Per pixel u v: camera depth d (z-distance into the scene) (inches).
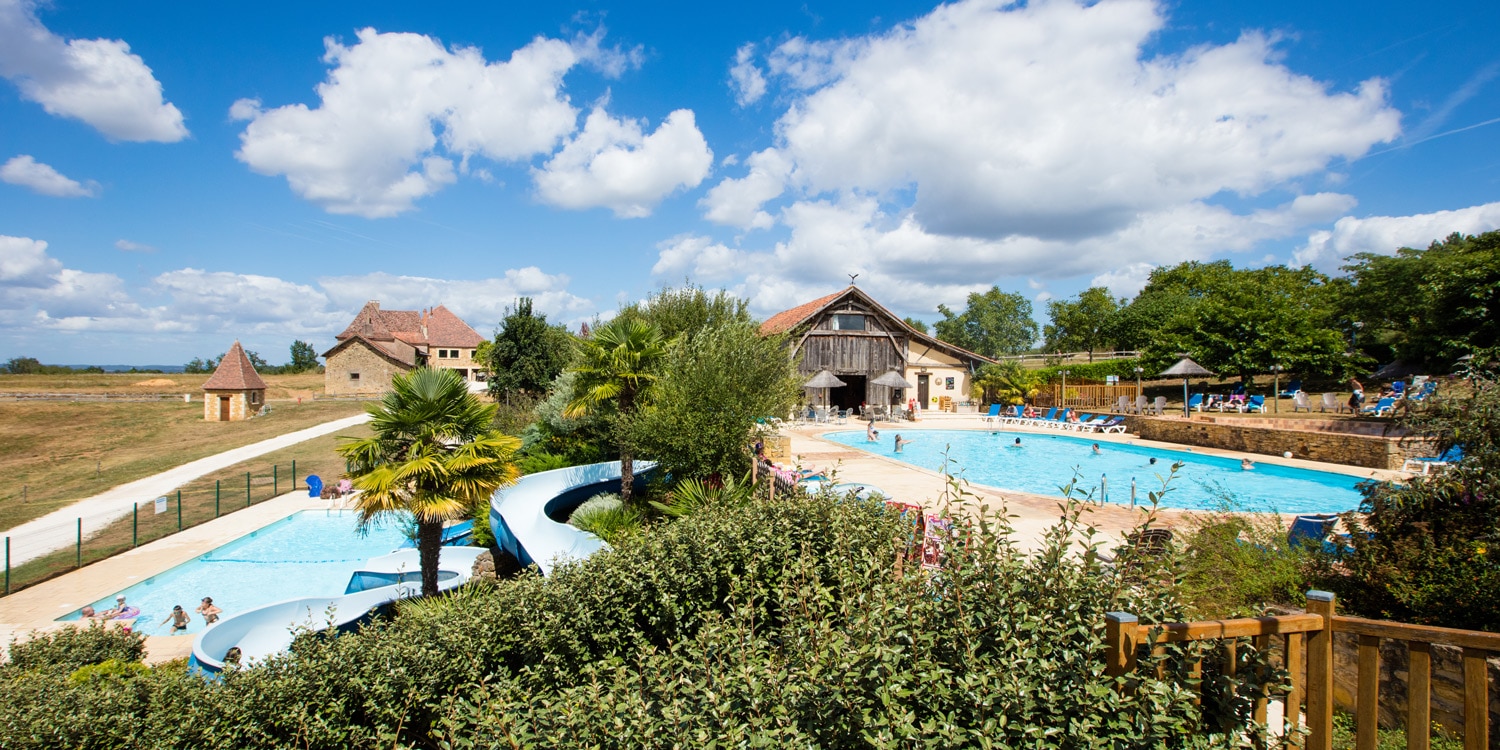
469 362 3002.0
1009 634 120.2
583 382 657.6
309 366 4881.9
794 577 199.0
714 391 567.5
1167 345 1482.5
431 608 282.8
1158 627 113.1
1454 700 192.9
